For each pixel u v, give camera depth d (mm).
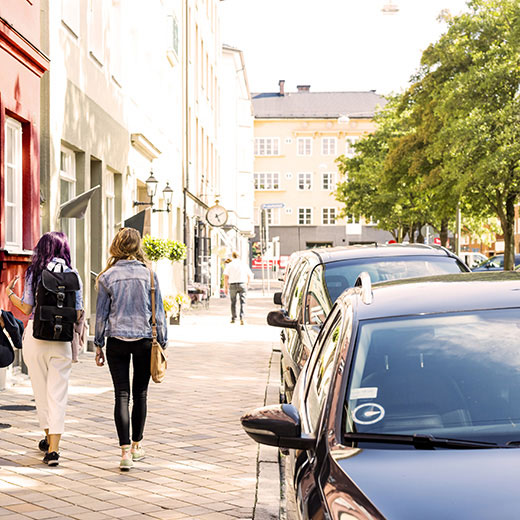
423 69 36219
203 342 18812
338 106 91000
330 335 4316
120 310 7172
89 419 9297
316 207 89062
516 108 30531
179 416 9547
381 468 3014
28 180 12719
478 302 3969
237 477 6895
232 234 57312
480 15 32875
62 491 6457
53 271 7340
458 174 31703
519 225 69312
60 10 14648
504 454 3061
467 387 3482
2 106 11531
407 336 3781
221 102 55781
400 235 57938
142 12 24172
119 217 20672
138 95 23688
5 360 7863
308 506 2992
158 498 6281
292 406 3605
